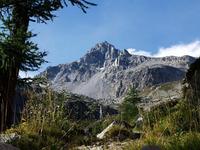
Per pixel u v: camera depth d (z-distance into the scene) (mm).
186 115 9008
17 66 16328
